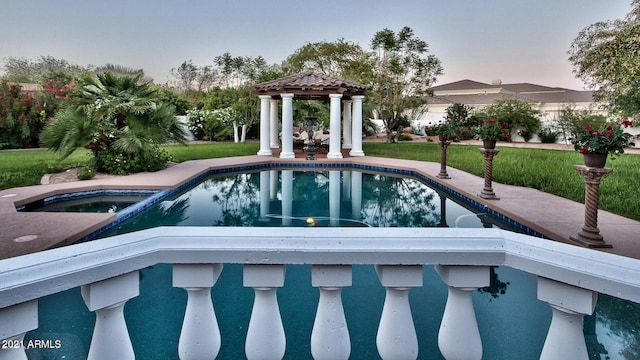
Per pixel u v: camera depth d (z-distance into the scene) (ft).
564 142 70.03
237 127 72.59
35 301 2.93
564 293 3.13
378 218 22.62
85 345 6.99
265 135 49.52
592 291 3.00
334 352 3.61
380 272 3.51
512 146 64.23
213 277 3.49
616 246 14.46
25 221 17.19
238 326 7.46
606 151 14.28
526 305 8.64
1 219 17.47
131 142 30.94
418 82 70.28
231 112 71.00
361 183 35.01
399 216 23.13
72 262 3.00
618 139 13.99
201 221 21.34
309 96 50.47
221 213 23.45
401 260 3.37
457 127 30.35
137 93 34.30
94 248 3.15
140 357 7.32
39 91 56.70
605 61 39.09
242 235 3.44
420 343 5.90
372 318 7.48
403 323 3.59
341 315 3.61
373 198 28.73
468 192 25.62
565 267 3.06
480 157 46.09
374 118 89.40
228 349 6.73
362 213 24.00
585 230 15.08
